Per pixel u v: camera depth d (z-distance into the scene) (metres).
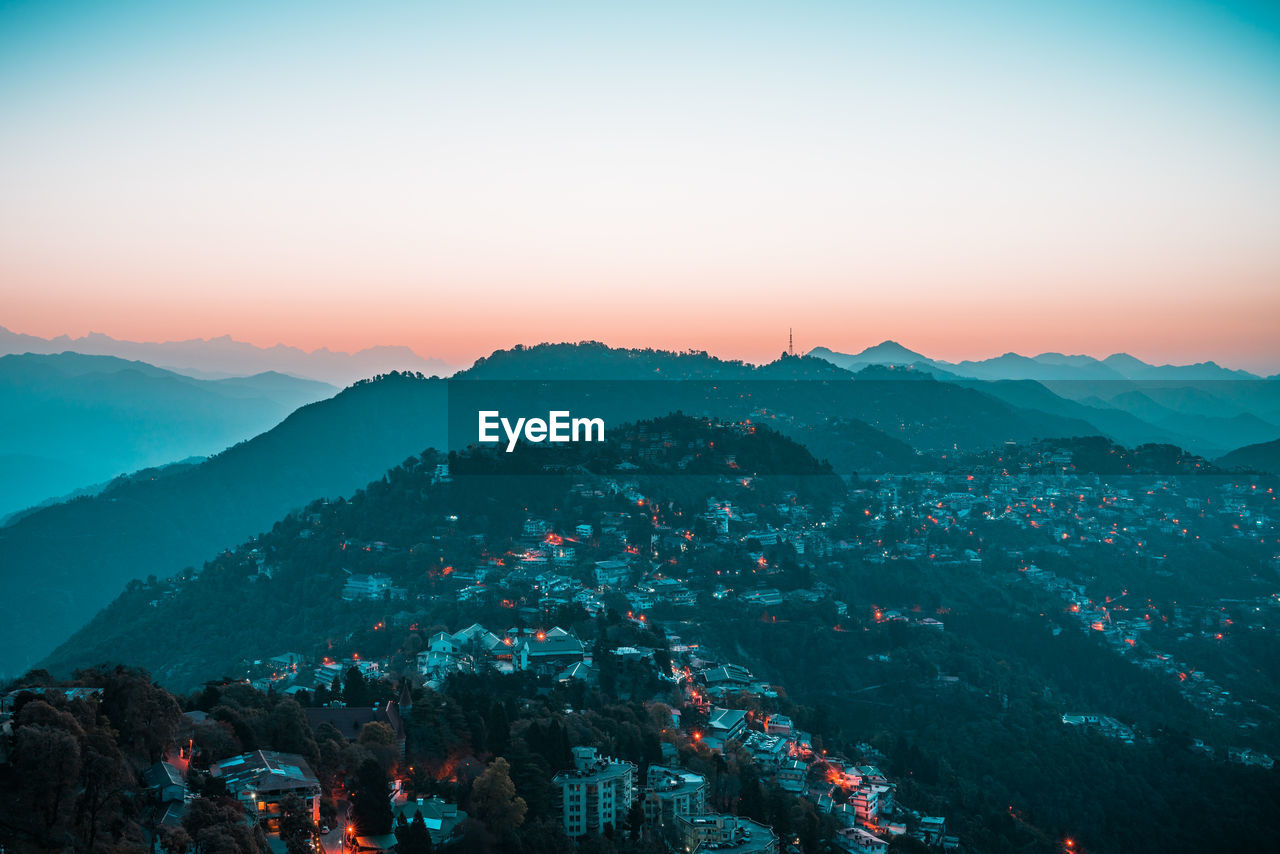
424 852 176.62
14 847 138.38
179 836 147.75
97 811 149.50
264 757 186.50
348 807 192.50
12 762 145.38
